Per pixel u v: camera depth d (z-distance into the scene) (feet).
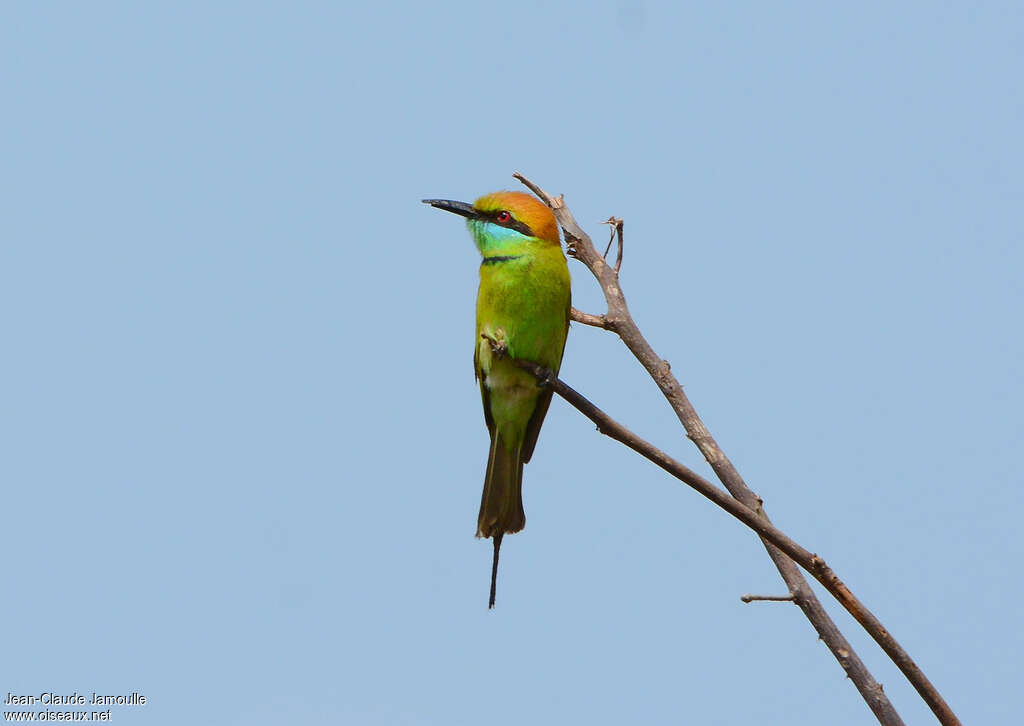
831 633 26.58
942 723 23.32
